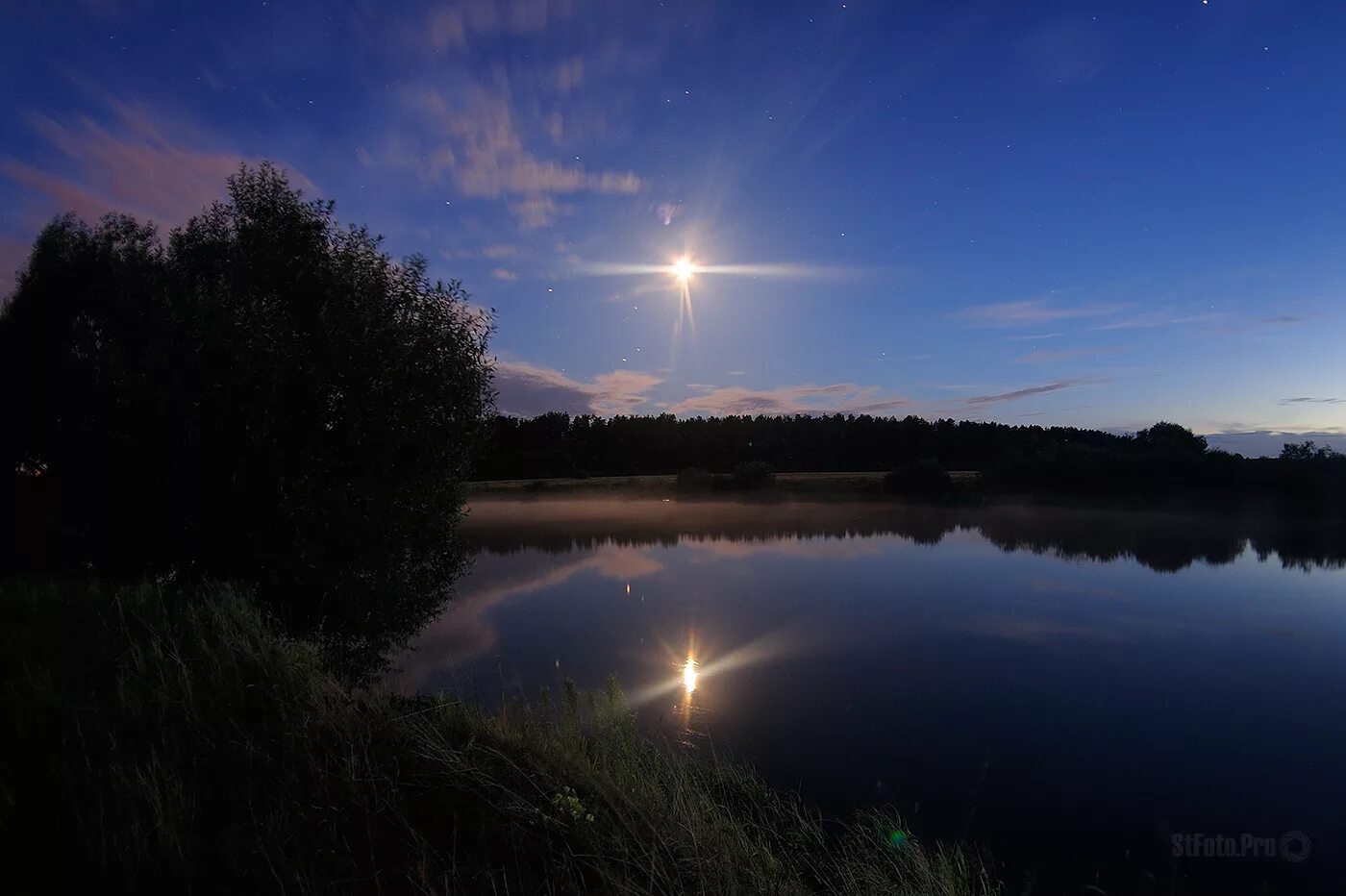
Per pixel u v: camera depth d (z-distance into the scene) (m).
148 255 11.94
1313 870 8.09
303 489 9.88
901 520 51.62
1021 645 18.17
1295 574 29.67
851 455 98.19
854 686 14.77
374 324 10.76
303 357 10.16
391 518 10.75
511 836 4.33
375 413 10.54
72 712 4.79
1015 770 10.61
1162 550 36.91
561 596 24.56
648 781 6.21
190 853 3.68
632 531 46.38
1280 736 12.17
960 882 7.05
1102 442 78.94
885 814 8.82
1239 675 15.78
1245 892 7.63
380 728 5.42
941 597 24.53
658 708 13.21
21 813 3.88
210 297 10.10
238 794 4.27
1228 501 53.16
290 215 11.31
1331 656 17.36
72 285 11.84
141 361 9.76
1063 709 13.57
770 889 4.67
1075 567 31.34
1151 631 19.98
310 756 4.64
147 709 5.02
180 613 6.87
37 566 11.07
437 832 4.35
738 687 14.55
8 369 11.35
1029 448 73.12
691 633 19.36
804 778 10.14
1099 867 8.02
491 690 13.64
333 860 3.79
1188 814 9.40
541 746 5.98
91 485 10.73
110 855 3.62
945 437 99.25
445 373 11.24
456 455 11.59
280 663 5.98
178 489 10.08
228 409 9.64
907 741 11.72
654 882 4.11
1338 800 9.82
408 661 16.28
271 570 9.91
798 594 24.98
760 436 101.50
